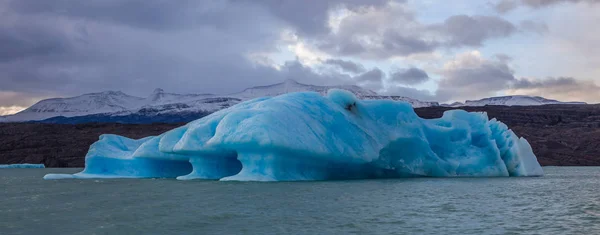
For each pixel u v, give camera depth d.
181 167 40.56
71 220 16.02
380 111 36.66
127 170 41.19
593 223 15.82
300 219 16.09
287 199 21.20
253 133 28.88
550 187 29.66
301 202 20.22
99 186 29.38
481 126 41.56
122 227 14.73
